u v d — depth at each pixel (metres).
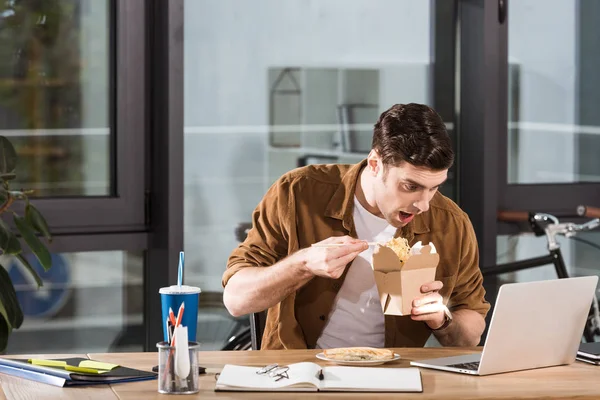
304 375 1.84
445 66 3.92
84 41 3.44
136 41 3.47
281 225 2.54
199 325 3.68
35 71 3.38
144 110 3.50
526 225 3.94
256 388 1.79
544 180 4.05
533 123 4.01
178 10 3.40
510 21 3.94
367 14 3.83
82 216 3.41
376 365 2.06
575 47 4.05
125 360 2.08
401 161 2.21
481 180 3.84
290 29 3.73
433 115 2.25
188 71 3.60
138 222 3.51
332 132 3.82
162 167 3.47
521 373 2.01
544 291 2.00
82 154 3.46
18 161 3.38
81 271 3.49
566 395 1.81
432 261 2.16
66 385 1.83
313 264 2.21
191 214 3.64
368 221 2.50
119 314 3.56
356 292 2.48
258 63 3.69
